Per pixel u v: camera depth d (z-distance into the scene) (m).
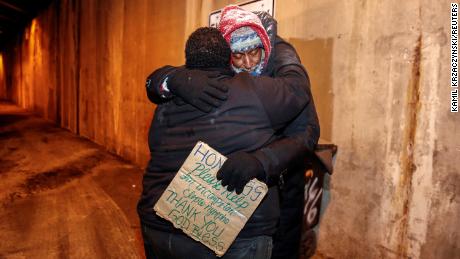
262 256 1.33
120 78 6.88
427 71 2.12
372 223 2.48
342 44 2.64
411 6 2.19
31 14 14.49
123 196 4.61
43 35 13.22
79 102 9.65
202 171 1.25
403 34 2.24
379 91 2.40
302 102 1.38
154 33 5.55
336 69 2.70
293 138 1.45
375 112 2.44
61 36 11.08
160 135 1.38
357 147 2.57
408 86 2.23
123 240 3.35
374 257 2.48
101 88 7.96
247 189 1.24
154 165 1.38
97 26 8.02
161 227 1.33
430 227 2.15
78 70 9.61
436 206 2.11
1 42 22.69
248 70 1.78
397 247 2.33
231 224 1.26
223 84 1.26
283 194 2.28
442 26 2.04
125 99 6.70
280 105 1.29
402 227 2.30
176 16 4.92
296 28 3.01
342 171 2.69
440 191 2.09
